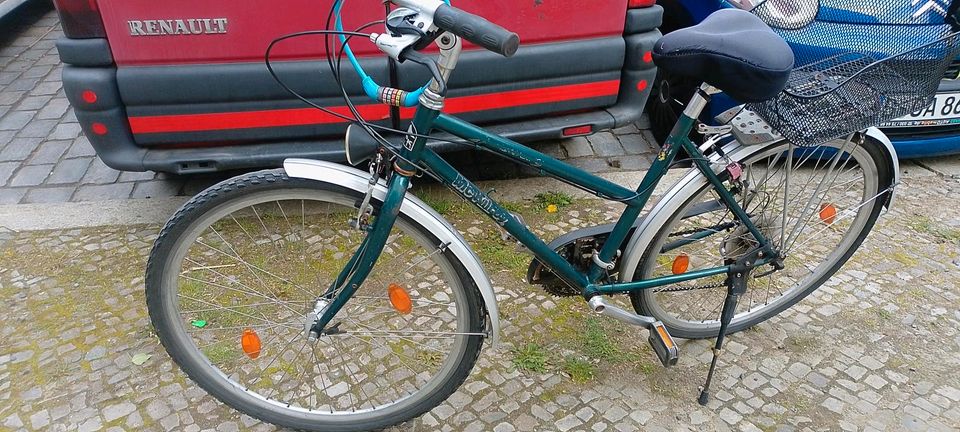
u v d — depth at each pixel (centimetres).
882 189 231
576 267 216
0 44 575
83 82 262
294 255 288
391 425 211
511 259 298
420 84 288
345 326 240
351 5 267
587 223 331
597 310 212
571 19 299
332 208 278
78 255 296
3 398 223
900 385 235
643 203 199
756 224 218
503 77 300
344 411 212
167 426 214
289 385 229
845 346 252
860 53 203
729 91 166
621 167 389
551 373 238
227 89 271
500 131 312
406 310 196
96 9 251
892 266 300
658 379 236
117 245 303
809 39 210
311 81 277
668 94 391
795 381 236
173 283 187
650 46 319
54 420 216
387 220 173
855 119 184
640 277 223
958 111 366
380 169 171
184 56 264
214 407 222
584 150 408
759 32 164
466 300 187
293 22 264
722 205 215
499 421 219
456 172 176
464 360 196
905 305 275
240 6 257
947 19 195
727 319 220
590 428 217
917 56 179
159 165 282
